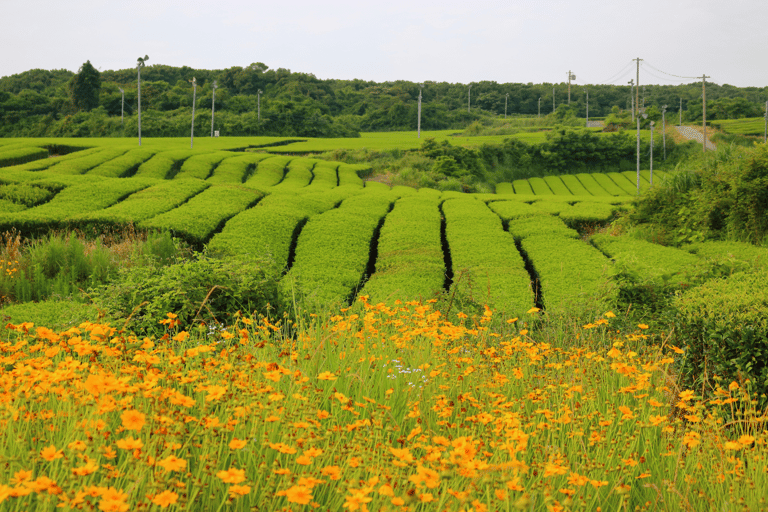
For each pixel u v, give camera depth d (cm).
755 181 1681
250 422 305
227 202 2162
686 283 934
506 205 2694
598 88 13775
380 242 1819
